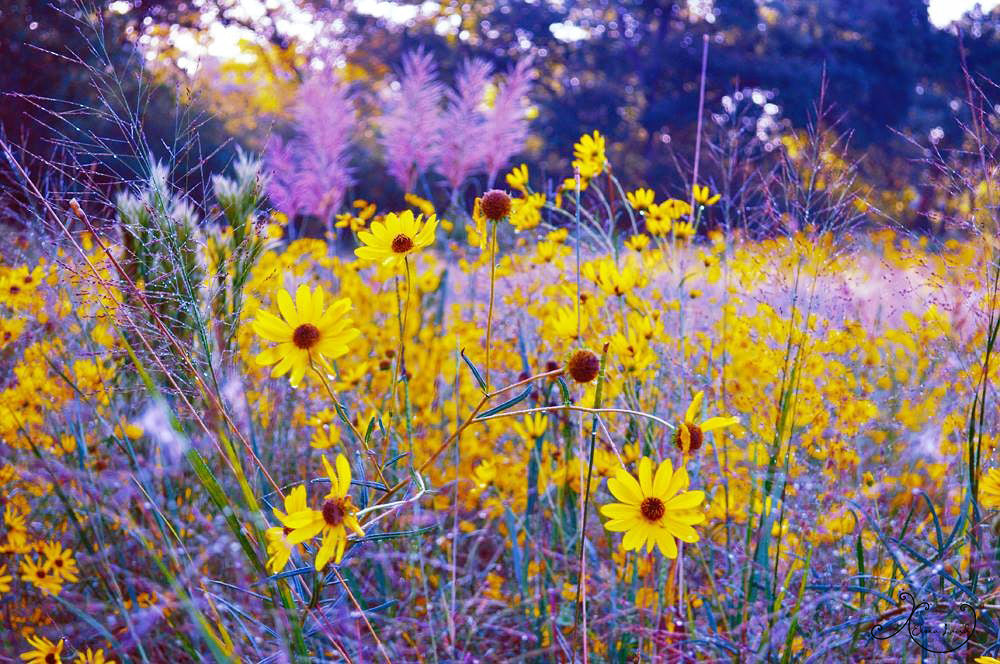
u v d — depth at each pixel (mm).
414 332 1504
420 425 1340
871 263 1215
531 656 1078
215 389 862
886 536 1006
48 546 1039
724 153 1275
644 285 1134
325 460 739
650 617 1041
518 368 1403
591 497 1104
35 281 1146
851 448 1079
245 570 985
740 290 1239
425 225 860
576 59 10523
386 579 1075
